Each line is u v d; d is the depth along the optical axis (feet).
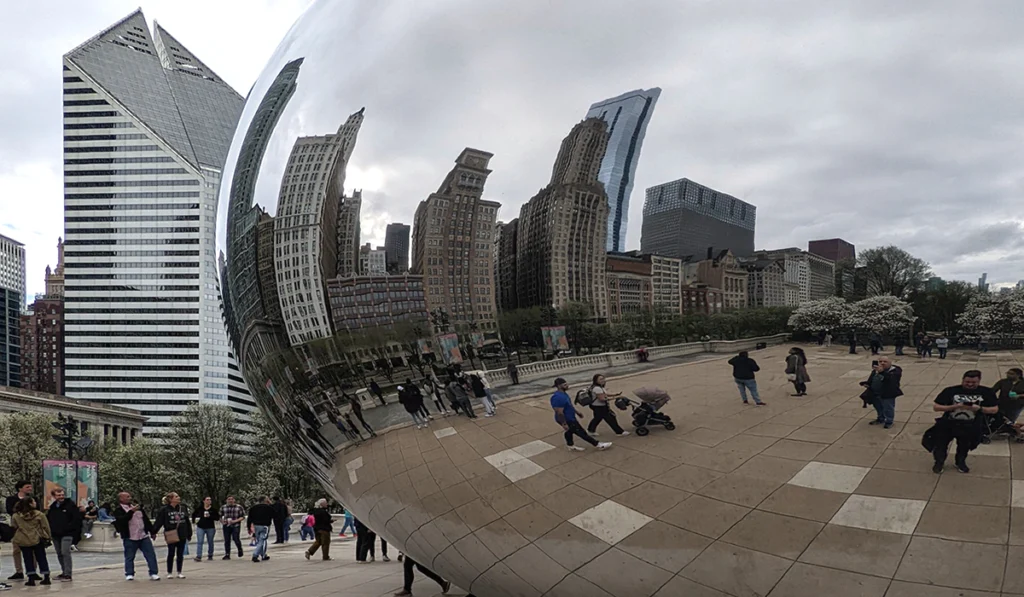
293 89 10.27
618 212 7.56
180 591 27.43
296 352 10.13
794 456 7.06
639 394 7.64
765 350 7.18
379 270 8.80
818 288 6.97
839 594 7.02
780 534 7.13
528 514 8.48
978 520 6.37
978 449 6.41
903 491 6.64
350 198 9.06
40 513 34.19
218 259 13.67
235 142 12.64
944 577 6.54
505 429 8.32
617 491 7.84
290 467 161.68
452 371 8.47
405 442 9.23
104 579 36.47
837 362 6.93
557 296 7.74
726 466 7.33
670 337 7.43
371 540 39.81
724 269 7.24
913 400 6.64
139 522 35.04
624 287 7.53
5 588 32.71
